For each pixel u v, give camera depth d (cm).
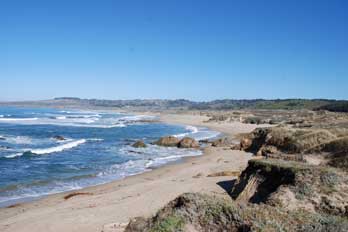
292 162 1605
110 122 9094
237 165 2688
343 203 1220
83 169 2753
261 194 1486
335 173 1372
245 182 1638
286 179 1423
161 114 15038
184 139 4206
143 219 914
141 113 16200
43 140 4741
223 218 809
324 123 5072
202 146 4294
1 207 1716
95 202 1736
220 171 2441
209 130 7225
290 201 1272
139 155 3569
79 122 8738
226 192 1777
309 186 1322
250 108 17800
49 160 3125
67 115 12394
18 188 2106
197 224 811
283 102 17500
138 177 2473
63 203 1764
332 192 1273
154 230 803
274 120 8925
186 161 3206
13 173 2530
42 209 1661
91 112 16500
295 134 2952
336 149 1950
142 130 6881
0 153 3450
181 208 848
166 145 4284
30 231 1350
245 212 816
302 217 826
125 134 5938
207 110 19450
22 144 4275
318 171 1387
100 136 5528
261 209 845
